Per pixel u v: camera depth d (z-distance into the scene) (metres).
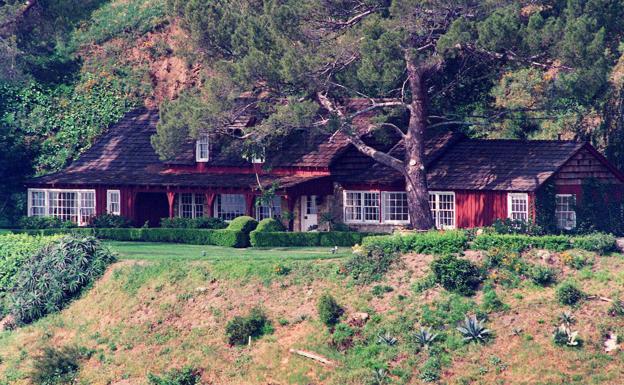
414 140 64.94
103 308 55.88
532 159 66.81
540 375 45.41
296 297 52.66
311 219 73.62
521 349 46.81
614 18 61.81
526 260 52.41
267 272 54.59
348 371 47.47
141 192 76.94
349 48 61.94
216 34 67.12
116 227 75.50
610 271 51.12
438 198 68.25
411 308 50.28
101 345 53.31
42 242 61.31
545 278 50.72
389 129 71.38
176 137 68.56
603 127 72.06
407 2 59.56
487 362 46.53
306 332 50.12
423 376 46.28
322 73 63.38
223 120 66.69
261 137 65.38
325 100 65.50
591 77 58.62
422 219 65.00
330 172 72.88
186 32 69.25
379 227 71.12
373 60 59.84
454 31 58.50
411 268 52.97
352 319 50.12
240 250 63.22
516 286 50.78
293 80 62.22
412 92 64.31
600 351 46.22
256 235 64.56
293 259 55.84
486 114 71.50
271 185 71.19
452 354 47.25
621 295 48.97
